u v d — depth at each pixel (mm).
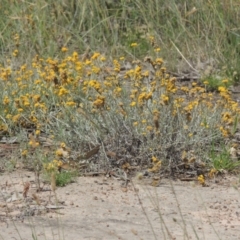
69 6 17328
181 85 15305
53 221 9102
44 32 16547
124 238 8531
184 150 10984
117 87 11578
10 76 13117
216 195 10102
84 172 10844
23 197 9820
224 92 11914
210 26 16578
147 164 10930
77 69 12258
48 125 11852
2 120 12258
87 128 11312
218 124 11539
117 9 17250
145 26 16984
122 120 11133
